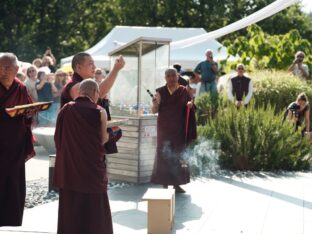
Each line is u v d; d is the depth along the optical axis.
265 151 11.91
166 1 46.75
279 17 49.56
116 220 7.84
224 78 17.48
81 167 6.12
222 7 47.38
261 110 12.38
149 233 7.09
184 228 7.46
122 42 23.95
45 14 43.22
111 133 6.71
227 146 11.91
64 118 6.17
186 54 23.41
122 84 10.39
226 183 10.45
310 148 12.36
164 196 7.18
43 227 7.49
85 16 45.91
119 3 47.12
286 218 7.99
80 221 6.17
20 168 6.65
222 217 8.02
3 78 6.47
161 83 10.49
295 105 13.76
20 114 6.41
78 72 6.68
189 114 9.35
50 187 9.63
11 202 6.58
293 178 11.04
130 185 10.18
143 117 10.23
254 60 19.89
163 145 9.38
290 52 19.72
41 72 15.59
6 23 41.25
